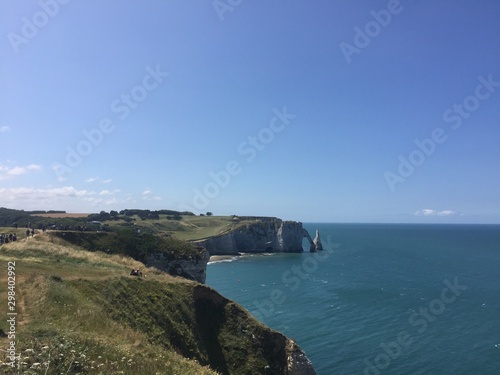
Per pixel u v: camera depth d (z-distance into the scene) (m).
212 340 34.19
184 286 37.78
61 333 16.77
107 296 30.08
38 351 13.68
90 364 13.87
